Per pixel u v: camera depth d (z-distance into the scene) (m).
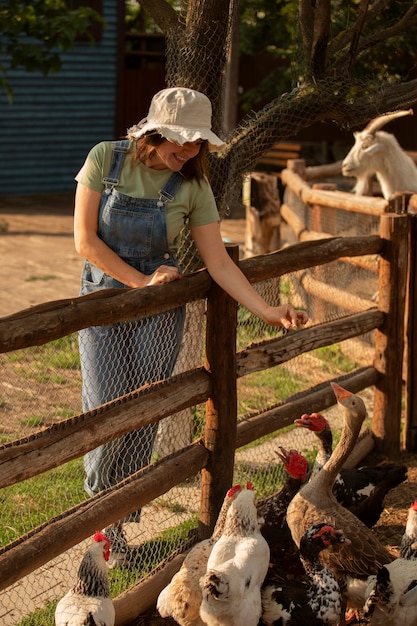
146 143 3.75
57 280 10.34
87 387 4.16
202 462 4.36
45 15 9.99
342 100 5.21
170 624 3.97
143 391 4.02
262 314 3.92
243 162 5.24
